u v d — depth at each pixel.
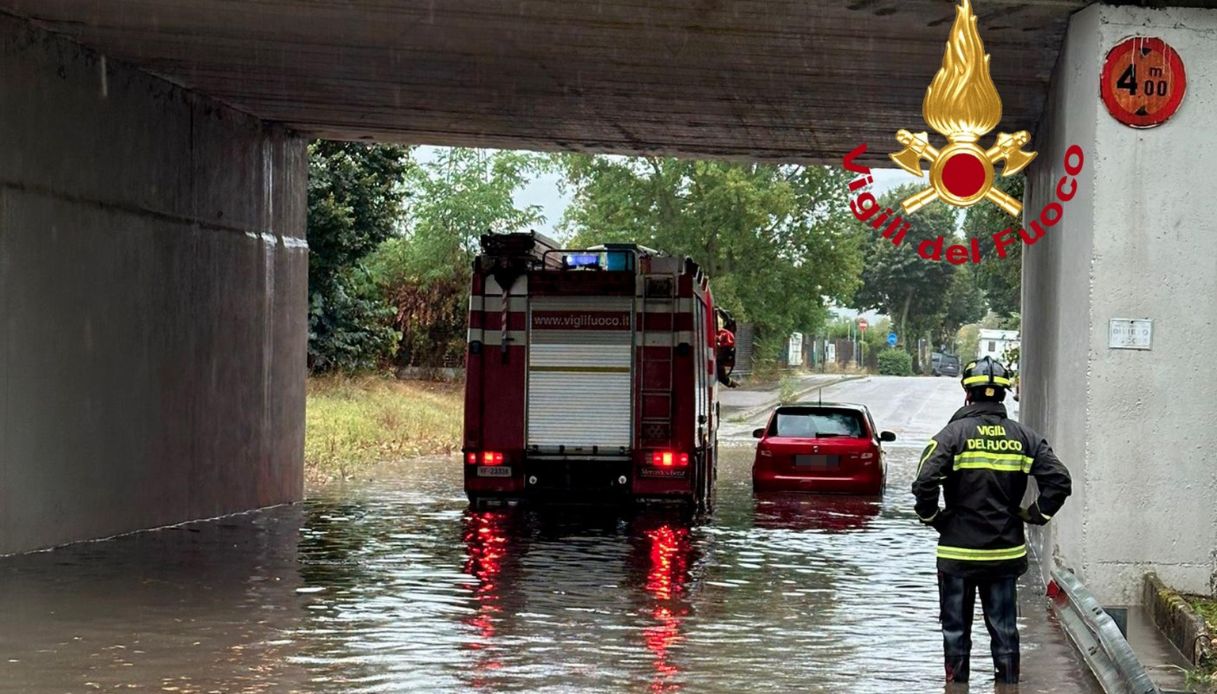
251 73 16.67
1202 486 12.23
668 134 20.25
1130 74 12.20
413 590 13.08
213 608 11.93
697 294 19.67
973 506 9.28
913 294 135.12
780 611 12.26
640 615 11.98
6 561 14.09
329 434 30.69
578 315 19.31
